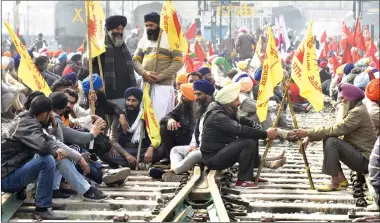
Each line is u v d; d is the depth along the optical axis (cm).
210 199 962
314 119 2162
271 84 1091
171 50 1338
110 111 1259
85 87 1238
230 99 1084
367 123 1043
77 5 4372
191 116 1222
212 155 1095
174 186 1105
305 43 1059
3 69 1819
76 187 965
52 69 2445
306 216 923
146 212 930
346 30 2689
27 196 959
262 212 947
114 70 1338
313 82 1061
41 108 906
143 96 1241
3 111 1814
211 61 2486
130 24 5319
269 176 1195
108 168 1195
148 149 1235
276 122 1083
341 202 1006
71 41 4353
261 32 4584
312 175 1219
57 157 902
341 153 1049
